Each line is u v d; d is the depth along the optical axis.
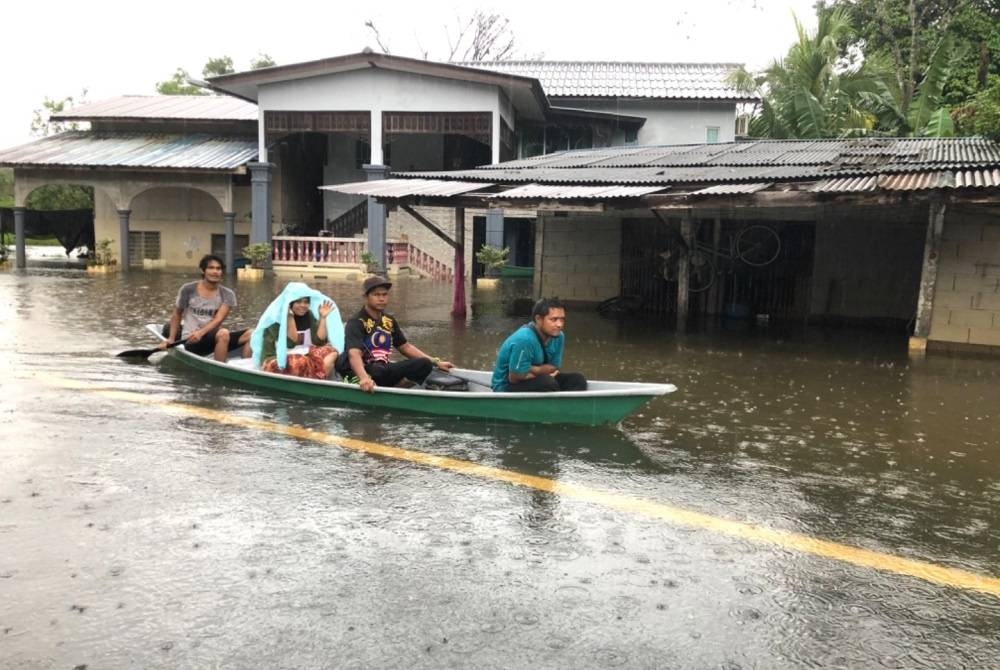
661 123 25.22
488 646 3.13
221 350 8.43
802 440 6.33
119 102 27.88
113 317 12.96
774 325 13.84
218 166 22.56
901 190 9.67
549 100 25.03
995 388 8.53
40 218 27.00
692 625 3.33
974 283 10.91
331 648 3.10
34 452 5.47
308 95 22.47
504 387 6.65
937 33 24.72
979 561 4.05
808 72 23.05
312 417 6.55
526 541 4.14
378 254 22.73
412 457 5.54
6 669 2.92
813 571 3.88
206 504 4.56
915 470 5.58
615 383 6.55
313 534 4.17
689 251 13.11
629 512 4.60
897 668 3.06
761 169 12.77
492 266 21.62
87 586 3.56
